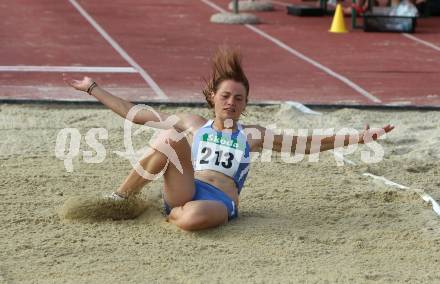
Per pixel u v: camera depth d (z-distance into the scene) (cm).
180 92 2388
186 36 3369
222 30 3547
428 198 1484
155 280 1110
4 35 3228
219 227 1305
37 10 3909
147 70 2694
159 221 1327
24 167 1619
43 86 2402
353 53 3106
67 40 3186
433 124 2075
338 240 1278
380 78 2678
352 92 2461
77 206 1333
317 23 3838
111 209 1332
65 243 1234
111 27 3528
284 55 3030
